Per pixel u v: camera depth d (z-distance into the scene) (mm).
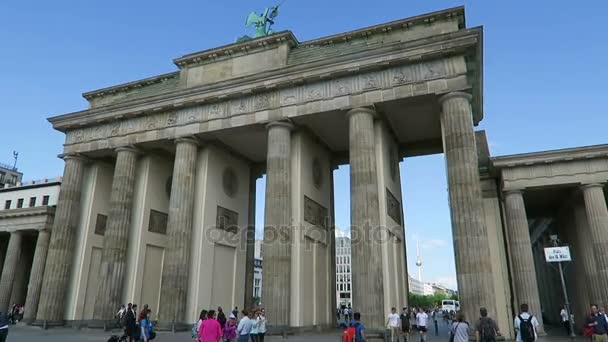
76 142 53906
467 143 35281
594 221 41469
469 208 33719
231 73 47688
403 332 33469
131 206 49719
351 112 39938
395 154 49156
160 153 54719
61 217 51562
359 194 37312
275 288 37906
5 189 80875
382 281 35812
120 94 56406
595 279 46125
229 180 53125
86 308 51438
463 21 41312
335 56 40531
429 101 39031
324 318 45844
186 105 47312
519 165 44688
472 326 31203
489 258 33062
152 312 50594
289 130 43344
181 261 43094
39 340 34219
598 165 42562
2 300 66688
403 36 42250
